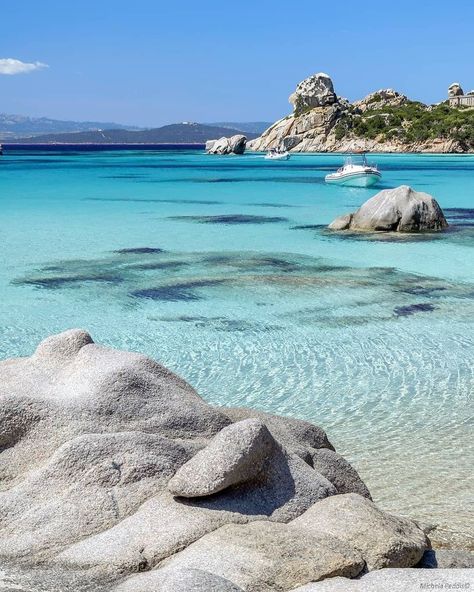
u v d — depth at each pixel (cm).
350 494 588
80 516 549
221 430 588
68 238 2838
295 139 16262
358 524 544
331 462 670
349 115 16338
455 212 3853
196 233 3008
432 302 1816
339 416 1112
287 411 1134
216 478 550
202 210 3925
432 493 848
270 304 1792
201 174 7450
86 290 1930
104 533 532
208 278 2084
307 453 655
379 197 3119
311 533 519
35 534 536
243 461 559
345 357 1397
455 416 1107
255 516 555
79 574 492
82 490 562
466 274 2152
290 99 17688
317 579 475
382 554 520
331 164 10012
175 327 1594
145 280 2053
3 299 1833
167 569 479
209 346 1463
